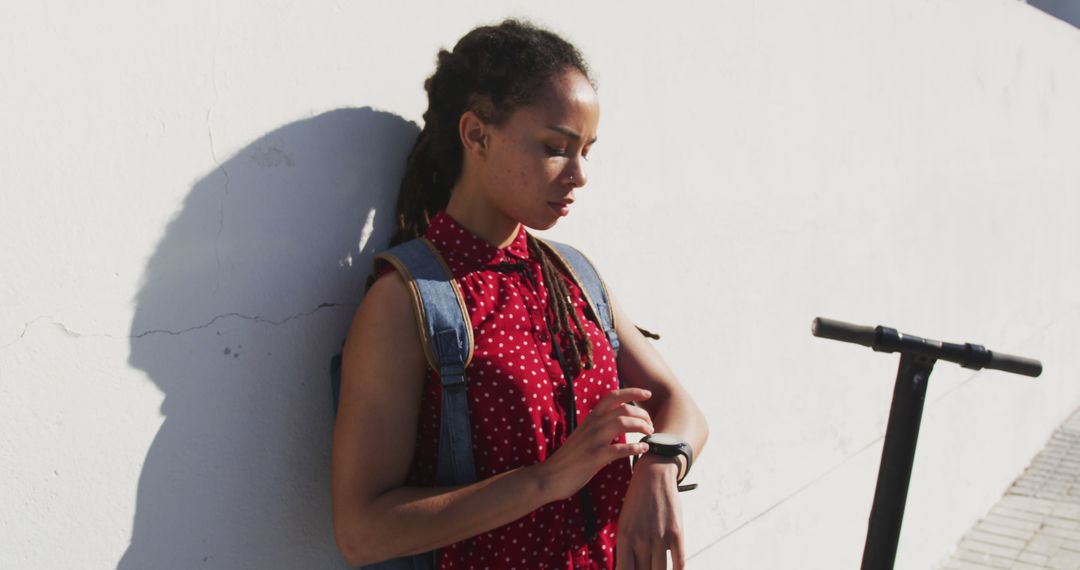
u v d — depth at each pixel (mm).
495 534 1514
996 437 5117
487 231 1586
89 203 1346
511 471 1419
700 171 2637
